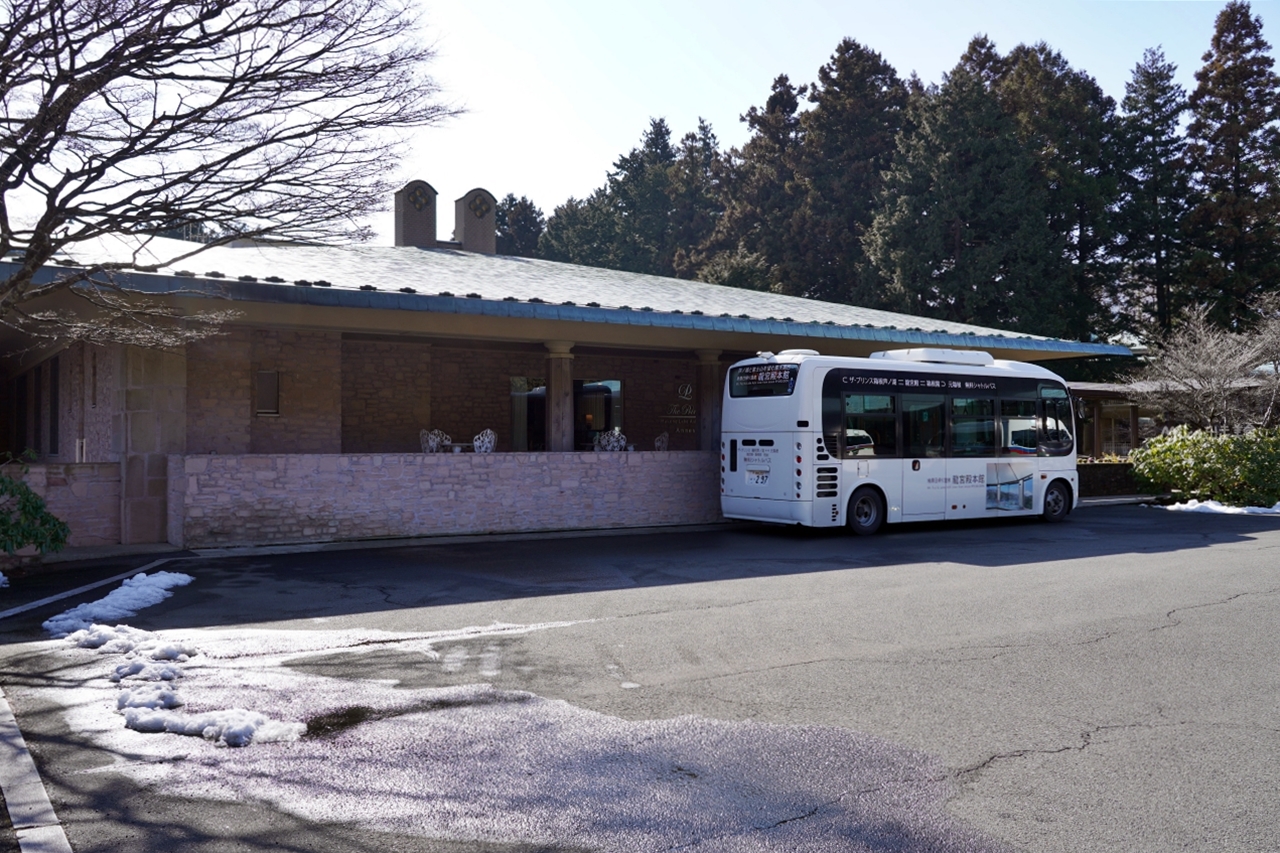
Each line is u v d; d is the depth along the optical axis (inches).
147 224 347.3
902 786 181.8
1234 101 1935.3
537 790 179.8
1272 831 161.5
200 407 617.9
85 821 165.3
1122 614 350.6
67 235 340.2
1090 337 1893.5
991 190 1784.0
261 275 524.1
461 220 1027.9
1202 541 603.5
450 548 553.3
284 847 155.6
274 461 557.6
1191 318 1391.5
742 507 657.6
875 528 650.8
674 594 395.5
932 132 1817.2
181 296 518.0
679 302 731.4
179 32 305.0
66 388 754.8
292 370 665.0
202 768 190.7
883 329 768.9
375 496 589.6
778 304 852.0
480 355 823.1
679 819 166.7
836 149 2166.6
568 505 663.1
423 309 553.0
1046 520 753.0
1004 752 200.8
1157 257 1983.3
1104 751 201.3
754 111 2381.9
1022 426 730.2
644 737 210.4
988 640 307.0
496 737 210.4
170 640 302.8
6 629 322.3
